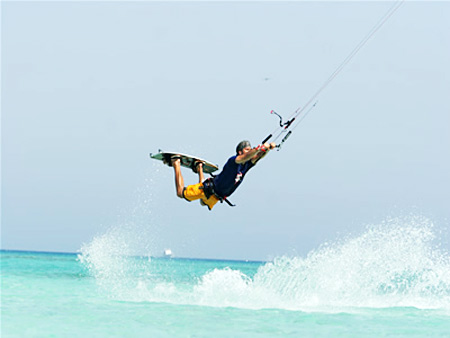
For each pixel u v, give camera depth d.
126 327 13.87
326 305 19.03
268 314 16.61
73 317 15.27
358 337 13.26
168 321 14.91
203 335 13.07
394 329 14.55
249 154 14.56
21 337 12.41
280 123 14.74
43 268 48.91
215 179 15.33
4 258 89.06
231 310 17.28
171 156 16.23
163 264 70.81
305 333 13.59
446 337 13.61
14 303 18.19
